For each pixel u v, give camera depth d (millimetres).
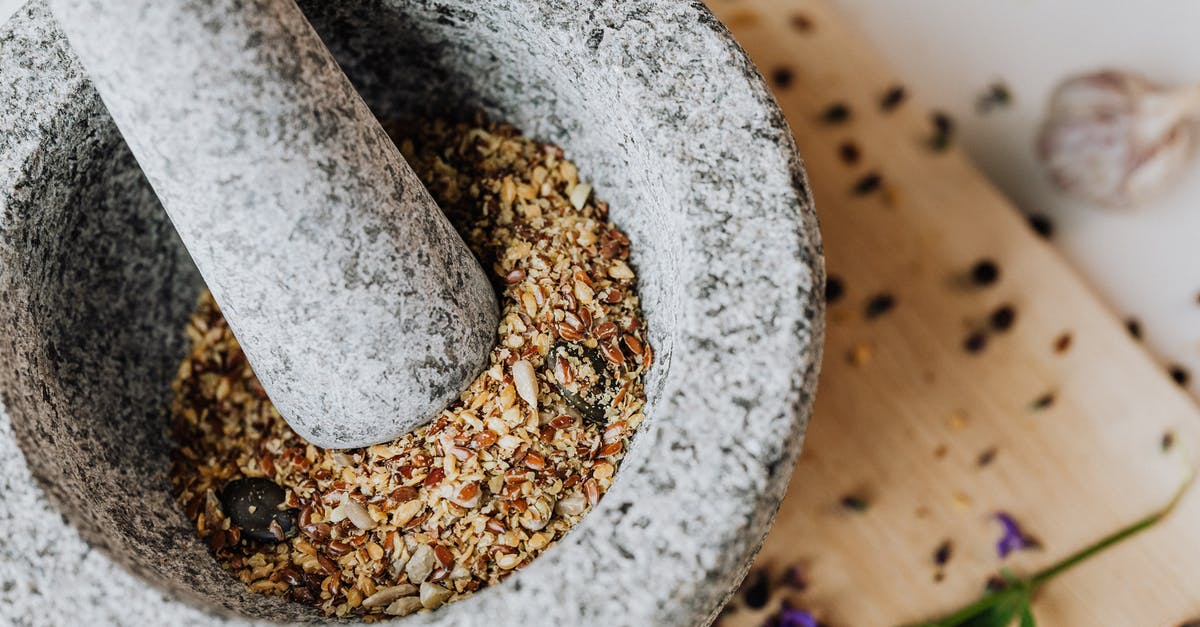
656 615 260
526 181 318
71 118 288
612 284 307
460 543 294
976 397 371
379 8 302
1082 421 368
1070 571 359
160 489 309
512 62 308
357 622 268
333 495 303
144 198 315
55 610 265
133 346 318
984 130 415
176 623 263
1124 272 404
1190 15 402
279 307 276
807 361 268
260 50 260
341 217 272
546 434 298
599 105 294
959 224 382
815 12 393
